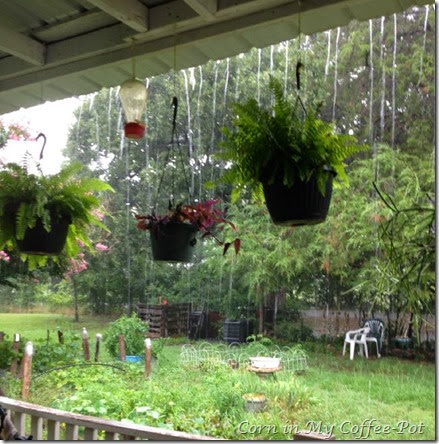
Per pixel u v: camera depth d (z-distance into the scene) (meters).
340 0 1.42
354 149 1.25
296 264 4.36
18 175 1.72
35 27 1.85
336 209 3.64
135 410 2.71
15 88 2.08
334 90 3.76
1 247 1.79
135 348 4.82
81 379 3.65
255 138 1.27
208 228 1.64
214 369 3.91
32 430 1.54
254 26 1.55
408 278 1.33
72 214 1.79
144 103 1.72
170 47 1.71
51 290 6.34
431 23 3.62
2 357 4.09
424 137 3.20
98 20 1.78
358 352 3.79
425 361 3.11
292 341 4.55
